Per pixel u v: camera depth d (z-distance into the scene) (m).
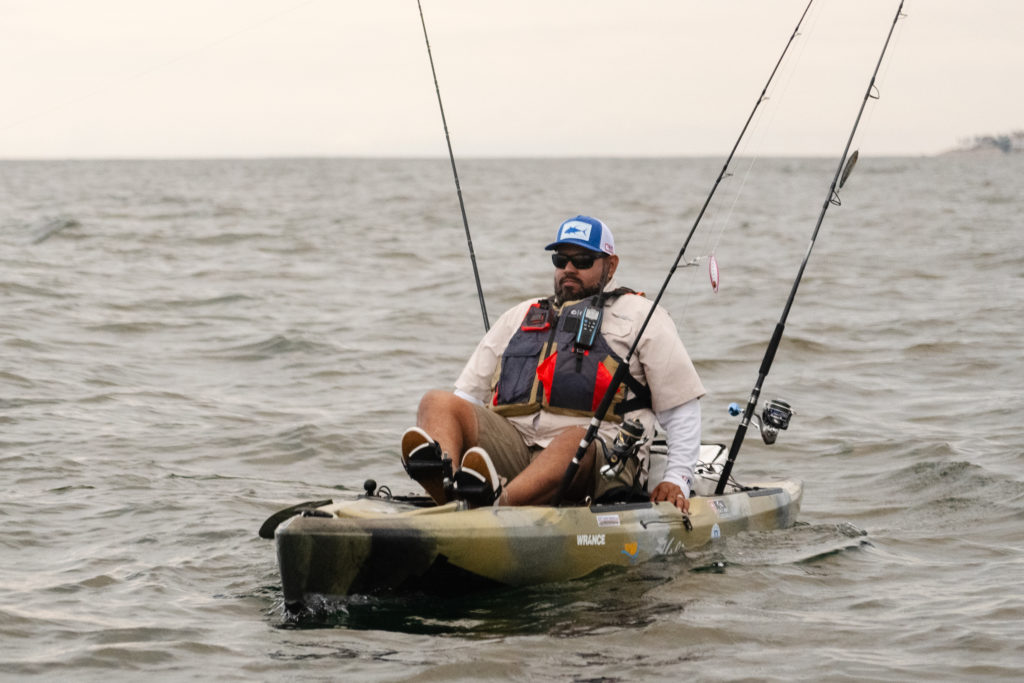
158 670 12.11
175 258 64.69
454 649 12.55
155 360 34.72
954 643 12.95
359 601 13.31
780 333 17.34
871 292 51.16
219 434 25.19
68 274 53.81
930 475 21.92
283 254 68.44
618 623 13.43
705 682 11.78
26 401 27.78
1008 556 16.80
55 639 12.97
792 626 13.49
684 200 156.25
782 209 129.00
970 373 33.41
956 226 92.00
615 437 15.40
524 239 83.38
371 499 15.05
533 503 14.77
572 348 15.46
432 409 14.76
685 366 15.62
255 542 17.08
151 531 17.62
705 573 15.33
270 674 11.95
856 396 30.59
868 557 16.52
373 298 49.22
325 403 29.19
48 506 18.89
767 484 18.77
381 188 199.12
